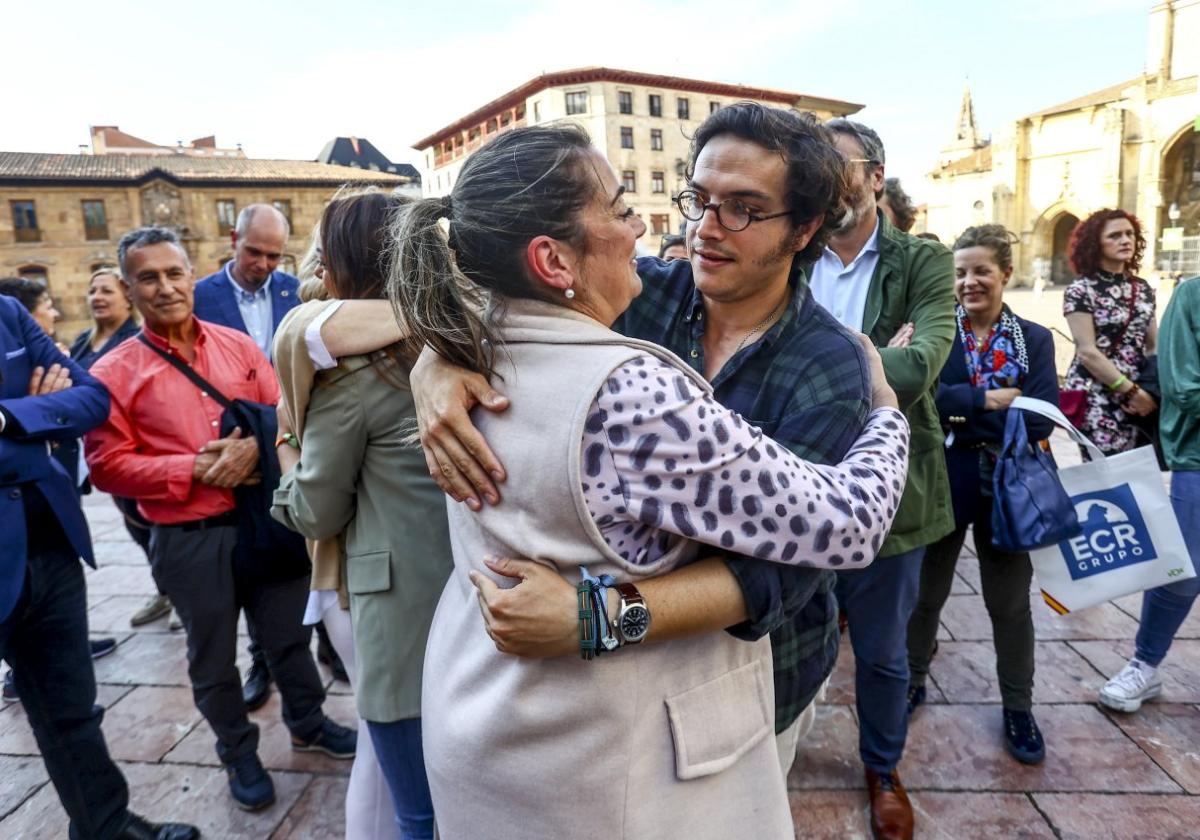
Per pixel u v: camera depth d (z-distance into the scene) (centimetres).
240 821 232
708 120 117
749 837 103
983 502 239
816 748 254
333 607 171
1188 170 3588
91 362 391
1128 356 339
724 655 100
